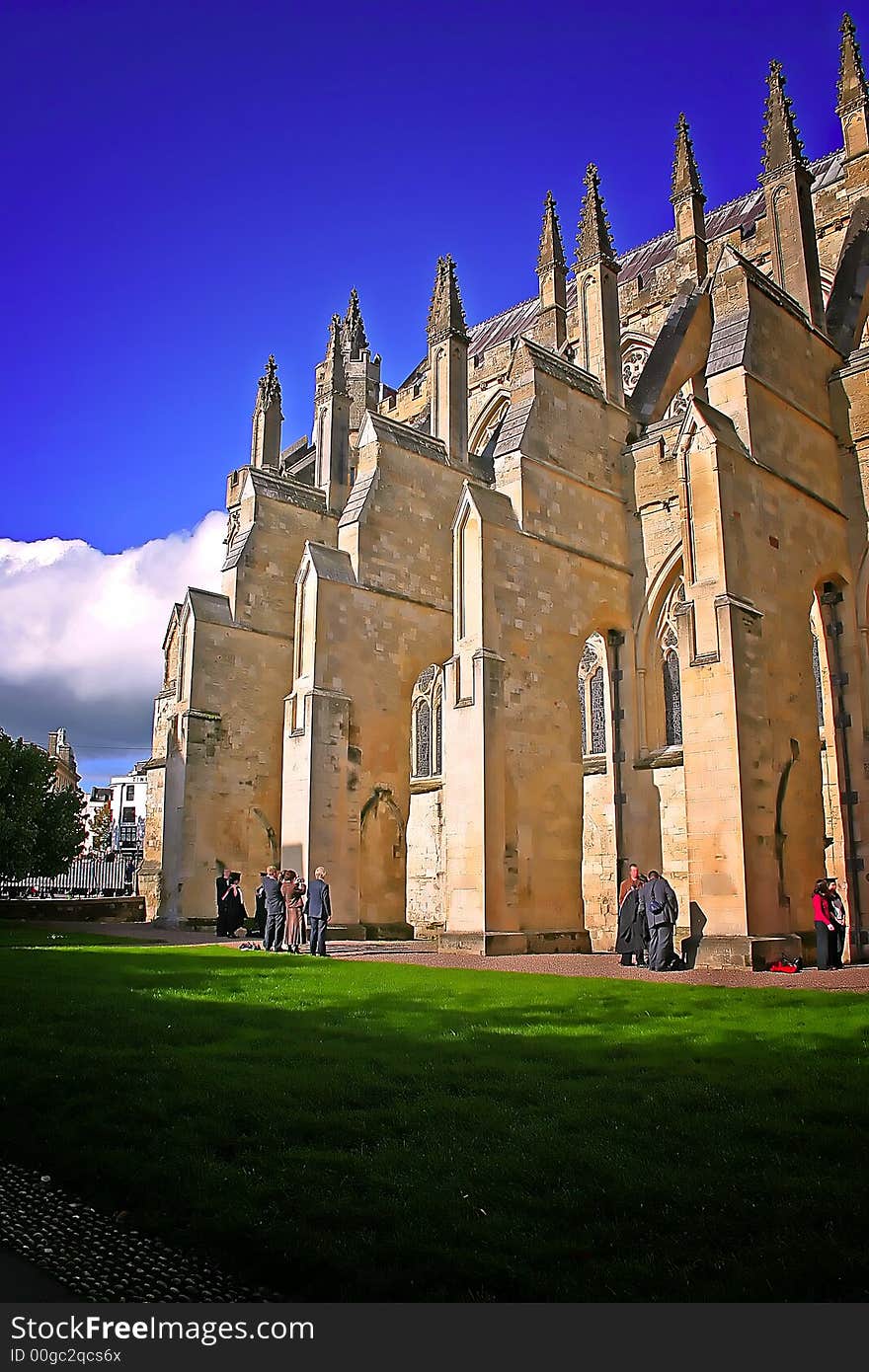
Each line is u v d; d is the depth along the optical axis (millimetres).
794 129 33531
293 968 20953
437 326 38406
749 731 23984
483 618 27609
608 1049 11883
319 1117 9031
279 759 40156
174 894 37094
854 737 29109
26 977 18703
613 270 35812
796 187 32906
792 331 29859
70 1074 10734
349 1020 13984
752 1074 10617
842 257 36156
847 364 31062
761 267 42219
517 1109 9266
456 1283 5883
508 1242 6363
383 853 33250
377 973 19969
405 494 35469
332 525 42906
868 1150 8188
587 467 32312
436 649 35531
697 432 25578
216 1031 12961
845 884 28891
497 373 49062
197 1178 7652
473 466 38094
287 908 27781
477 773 26766
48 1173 8148
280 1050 11734
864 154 39125
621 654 32656
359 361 49031
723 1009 15008
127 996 16234
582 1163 7805
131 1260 6406
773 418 27984
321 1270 6082
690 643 24703
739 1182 7441
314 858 31000
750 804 23531
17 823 45000
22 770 46656
